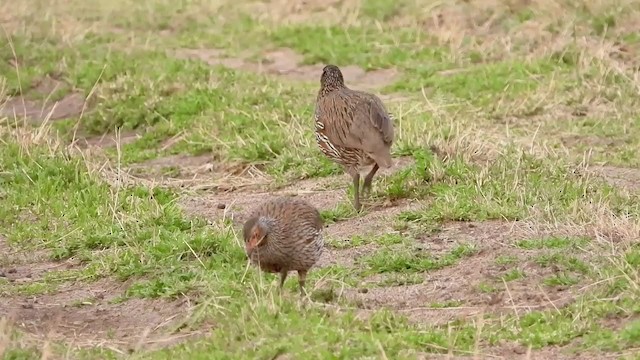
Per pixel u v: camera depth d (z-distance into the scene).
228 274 12.02
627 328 9.77
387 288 11.62
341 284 11.59
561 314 10.43
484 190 13.99
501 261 11.89
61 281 12.66
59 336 10.85
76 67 20.92
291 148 16.48
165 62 21.08
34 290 12.34
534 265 11.70
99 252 13.34
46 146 16.89
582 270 11.47
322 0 25.94
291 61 22.47
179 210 14.47
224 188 15.80
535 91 18.83
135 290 12.01
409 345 9.80
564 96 18.61
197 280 12.02
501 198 13.84
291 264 11.13
